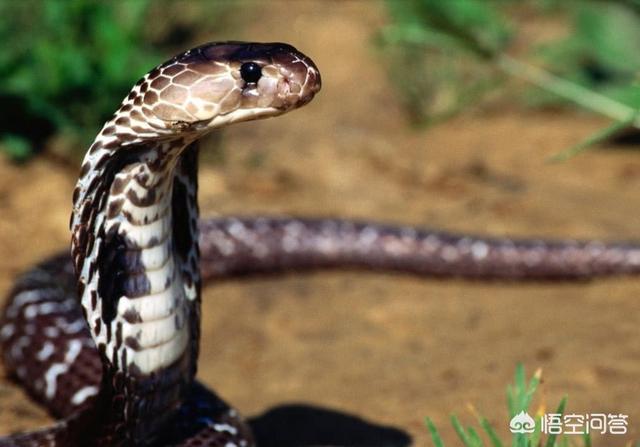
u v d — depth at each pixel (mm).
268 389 5703
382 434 5047
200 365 6062
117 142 3680
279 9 13070
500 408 5219
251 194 8773
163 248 3879
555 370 5672
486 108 11211
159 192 3801
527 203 8797
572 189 9203
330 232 7777
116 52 8938
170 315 3936
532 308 6859
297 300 7121
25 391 5777
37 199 8281
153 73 3645
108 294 3859
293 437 5082
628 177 9508
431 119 10727
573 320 6527
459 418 5141
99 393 4086
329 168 9398
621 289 7156
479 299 7125
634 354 5855
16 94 8680
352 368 5926
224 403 4754
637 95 6344
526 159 9969
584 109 11047
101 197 3773
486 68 11312
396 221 8445
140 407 4020
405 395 5477
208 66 3613
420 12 9141
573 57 11055
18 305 6070
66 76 8695
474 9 10953
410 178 9305
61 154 8883
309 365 5996
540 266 7430
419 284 7516
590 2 10984
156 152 3723
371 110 11016
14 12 9305
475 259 7535
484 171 9562
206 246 7602
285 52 3676
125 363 3926
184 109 3598
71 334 5672
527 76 8305
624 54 10656
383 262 7719
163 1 11523
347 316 6793
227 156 9438
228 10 12547
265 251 7707
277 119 10547
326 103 11102
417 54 11266
